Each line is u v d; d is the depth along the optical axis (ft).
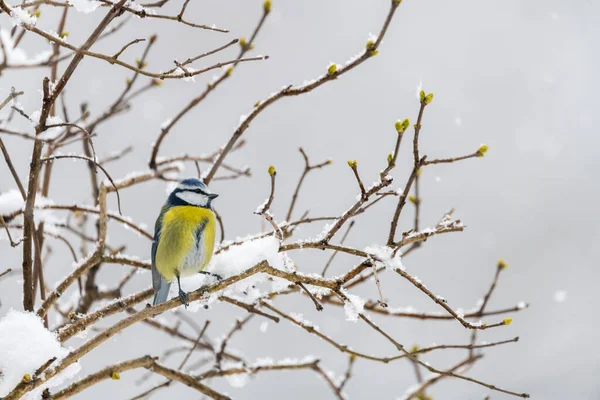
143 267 22.97
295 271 19.35
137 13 17.42
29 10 23.70
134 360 20.03
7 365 16.93
